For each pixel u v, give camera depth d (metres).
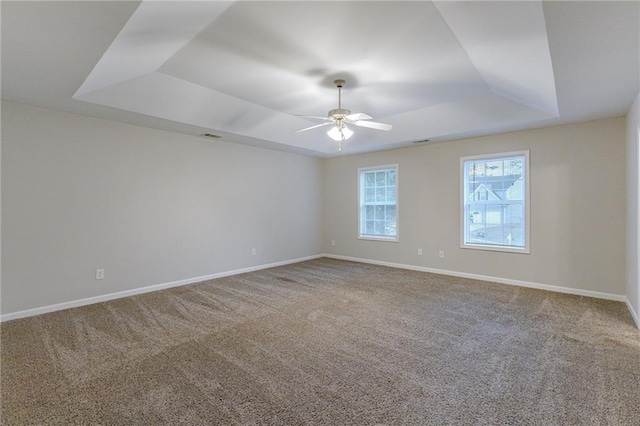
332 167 6.97
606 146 3.90
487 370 2.30
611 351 2.56
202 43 2.57
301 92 3.72
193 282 4.86
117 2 1.64
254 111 4.32
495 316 3.37
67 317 3.39
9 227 3.31
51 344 2.74
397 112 4.47
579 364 2.36
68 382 2.15
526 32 1.96
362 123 3.42
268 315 3.44
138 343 2.76
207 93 3.72
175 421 1.77
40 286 3.50
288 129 5.06
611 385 2.09
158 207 4.47
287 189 6.36
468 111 4.16
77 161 3.75
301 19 2.20
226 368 2.34
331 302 3.88
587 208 4.04
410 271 5.59
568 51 2.05
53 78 2.70
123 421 1.77
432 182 5.47
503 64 2.64
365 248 6.45
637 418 1.77
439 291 4.33
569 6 1.55
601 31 1.79
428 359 2.46
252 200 5.72
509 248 4.69
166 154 4.55
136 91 3.37
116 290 4.07
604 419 1.76
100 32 1.95
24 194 3.39
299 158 6.60
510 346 2.67
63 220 3.65
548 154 4.31
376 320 3.29
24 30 1.90
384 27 2.29
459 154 5.15
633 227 3.32
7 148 3.29
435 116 4.43
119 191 4.09
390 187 6.11
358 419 1.79
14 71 2.55
